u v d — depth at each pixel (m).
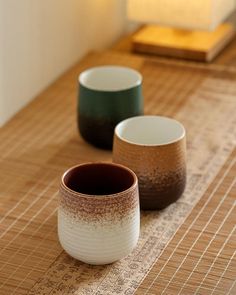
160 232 0.90
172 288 0.81
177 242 0.89
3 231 0.91
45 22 1.26
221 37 1.44
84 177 0.86
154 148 0.90
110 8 1.48
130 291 0.81
